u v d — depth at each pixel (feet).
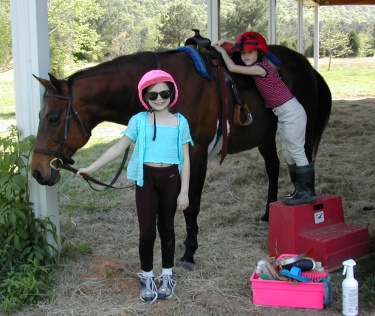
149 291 9.97
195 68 11.13
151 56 11.01
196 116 10.97
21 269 10.83
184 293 10.29
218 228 14.35
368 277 10.57
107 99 10.52
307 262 9.87
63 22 45.01
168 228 9.93
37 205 11.59
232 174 19.57
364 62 88.07
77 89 10.19
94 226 14.62
